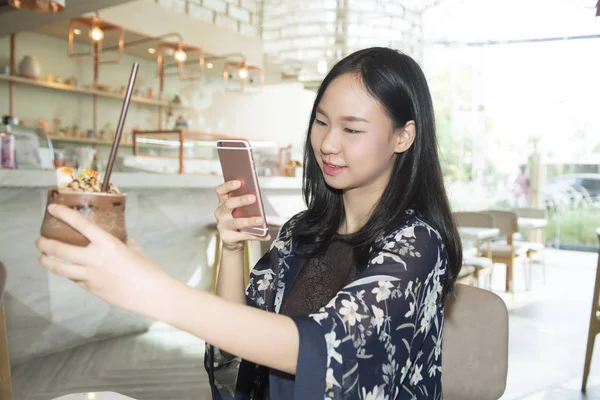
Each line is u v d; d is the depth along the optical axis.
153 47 6.91
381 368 0.83
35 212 3.50
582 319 5.12
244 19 7.78
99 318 3.94
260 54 8.00
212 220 4.79
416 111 1.04
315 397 0.75
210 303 0.69
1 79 5.97
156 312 0.66
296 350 0.74
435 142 1.09
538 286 6.70
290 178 5.85
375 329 0.82
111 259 0.63
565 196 9.28
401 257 0.94
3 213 3.35
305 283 1.23
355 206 1.18
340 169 1.04
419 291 0.93
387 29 7.55
